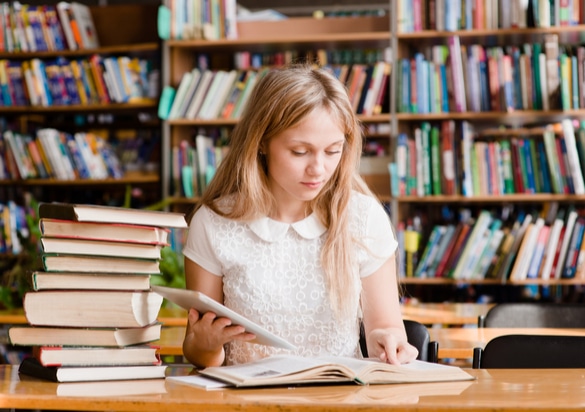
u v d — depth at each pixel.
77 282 1.56
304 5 8.23
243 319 1.58
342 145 1.82
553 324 3.32
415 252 5.18
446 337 2.81
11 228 5.79
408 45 5.46
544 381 1.61
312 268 1.90
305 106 1.75
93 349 1.56
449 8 5.13
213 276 1.95
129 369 1.59
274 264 1.90
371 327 1.95
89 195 5.98
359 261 1.94
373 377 1.56
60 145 5.68
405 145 5.14
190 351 1.76
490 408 1.32
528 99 5.05
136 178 5.61
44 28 5.74
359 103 5.24
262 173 1.89
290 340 1.90
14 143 5.73
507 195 5.05
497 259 5.07
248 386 1.50
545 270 5.01
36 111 5.80
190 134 5.75
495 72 5.07
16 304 4.77
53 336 1.57
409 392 1.47
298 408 1.33
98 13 5.84
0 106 5.77
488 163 5.09
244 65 5.85
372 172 5.22
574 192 4.97
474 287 5.35
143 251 1.62
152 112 5.84
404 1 5.20
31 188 6.00
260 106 1.82
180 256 5.15
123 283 1.60
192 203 5.54
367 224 1.96
